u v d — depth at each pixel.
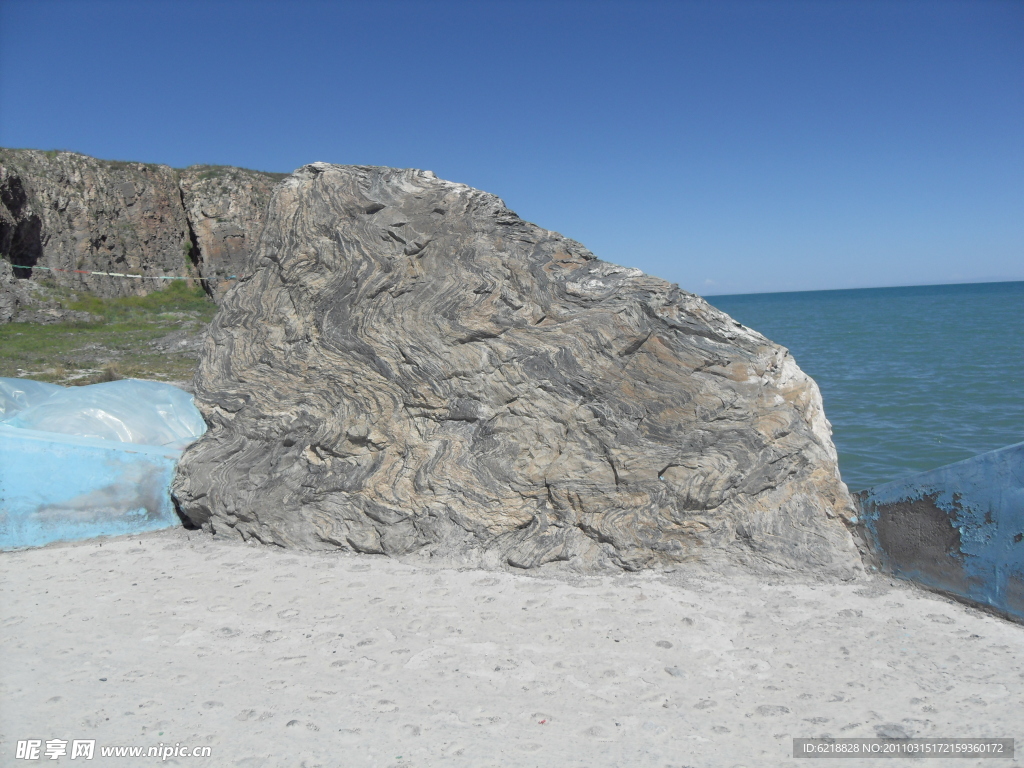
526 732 3.60
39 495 6.52
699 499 5.64
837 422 14.68
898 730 3.56
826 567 5.41
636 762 3.36
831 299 176.38
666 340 5.96
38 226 35.53
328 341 6.43
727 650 4.42
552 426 5.94
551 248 6.36
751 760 3.36
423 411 6.18
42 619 4.91
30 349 22.19
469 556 5.89
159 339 24.84
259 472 6.48
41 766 3.29
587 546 5.74
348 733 3.58
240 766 3.31
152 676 4.13
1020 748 3.39
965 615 4.80
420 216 6.42
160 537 6.67
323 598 5.25
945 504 5.02
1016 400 16.41
